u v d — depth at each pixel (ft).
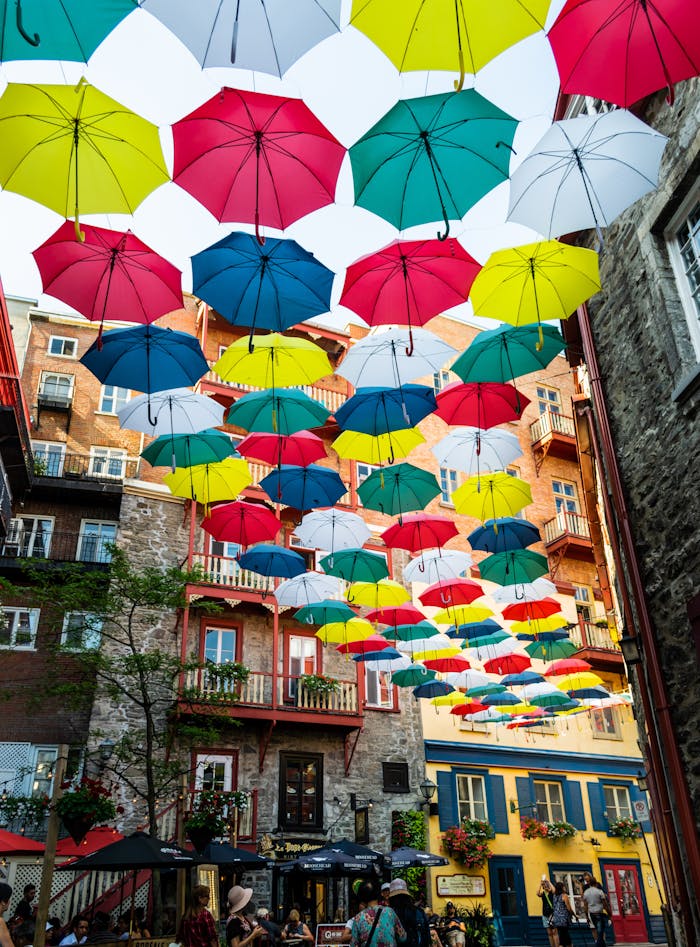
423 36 15.03
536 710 66.69
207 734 49.37
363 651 55.62
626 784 79.41
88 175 17.78
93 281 22.08
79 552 62.34
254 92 16.98
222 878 53.31
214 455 35.37
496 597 48.75
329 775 62.28
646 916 72.64
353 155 18.01
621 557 28.50
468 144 17.97
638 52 15.72
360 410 32.17
